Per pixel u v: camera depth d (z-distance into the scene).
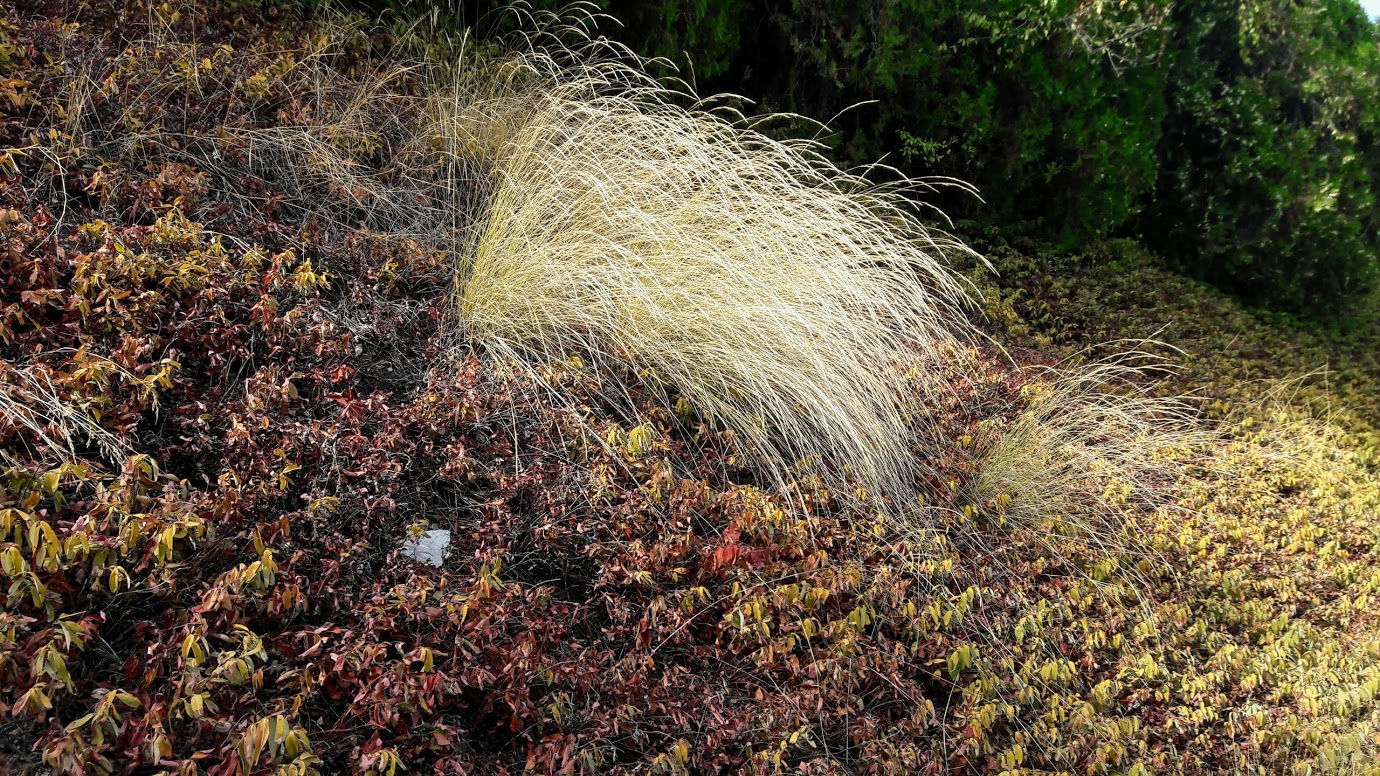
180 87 4.35
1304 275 9.49
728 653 3.23
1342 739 3.54
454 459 3.27
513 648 2.68
